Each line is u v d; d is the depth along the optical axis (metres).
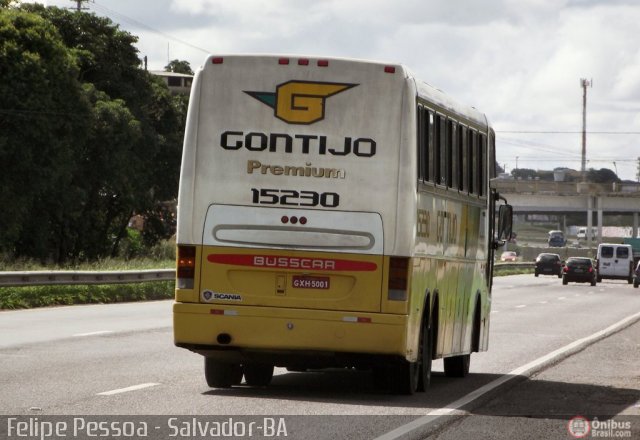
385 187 34.06
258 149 34.38
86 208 159.88
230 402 32.00
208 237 34.47
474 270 44.81
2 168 131.25
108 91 166.25
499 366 48.03
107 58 166.75
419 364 36.75
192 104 34.66
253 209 34.34
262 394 34.62
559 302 113.81
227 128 34.47
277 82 34.31
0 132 130.00
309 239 34.12
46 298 76.94
